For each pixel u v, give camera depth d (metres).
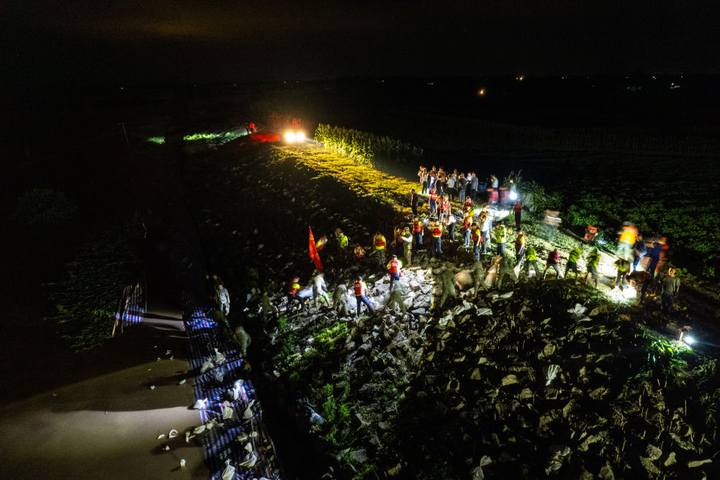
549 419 11.52
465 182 28.36
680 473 9.73
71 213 32.28
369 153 40.66
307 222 27.44
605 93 90.06
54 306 19.64
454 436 11.67
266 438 12.53
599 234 25.17
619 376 12.29
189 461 11.55
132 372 15.01
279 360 15.70
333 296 17.94
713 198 30.66
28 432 11.88
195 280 23.06
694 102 75.06
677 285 15.13
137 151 53.66
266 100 105.62
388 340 15.20
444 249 20.98
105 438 12.02
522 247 18.45
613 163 42.38
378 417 12.70
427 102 98.38
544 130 54.91
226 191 36.31
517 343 14.03
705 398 11.20
